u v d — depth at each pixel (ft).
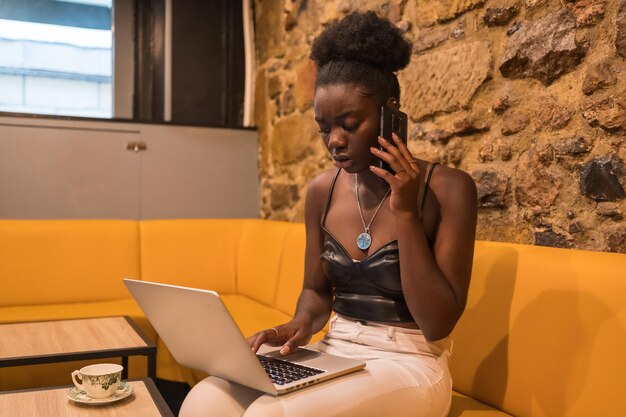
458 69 7.22
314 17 10.64
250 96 13.04
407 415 3.98
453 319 4.17
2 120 10.56
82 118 11.08
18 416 4.21
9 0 12.51
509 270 5.21
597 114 5.56
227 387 4.20
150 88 13.46
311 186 5.30
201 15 13.46
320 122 4.52
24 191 10.73
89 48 13.14
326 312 5.17
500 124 6.67
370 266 4.50
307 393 3.78
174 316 4.25
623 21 5.32
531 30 6.25
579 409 4.34
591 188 5.59
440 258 4.33
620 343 4.18
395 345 4.42
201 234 10.82
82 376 4.48
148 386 4.89
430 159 7.66
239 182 12.51
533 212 6.23
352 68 4.39
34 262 9.50
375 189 4.74
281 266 9.29
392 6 8.48
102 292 9.86
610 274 4.40
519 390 4.83
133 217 11.55
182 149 11.94
